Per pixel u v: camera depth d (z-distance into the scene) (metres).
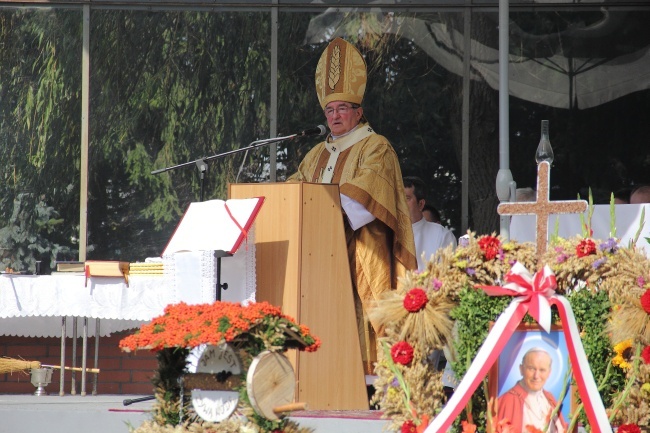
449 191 27.30
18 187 26.78
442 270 10.77
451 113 27.41
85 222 26.73
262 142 17.81
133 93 27.17
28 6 27.16
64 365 20.56
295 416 15.24
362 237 18.30
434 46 27.50
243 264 16.45
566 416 10.34
